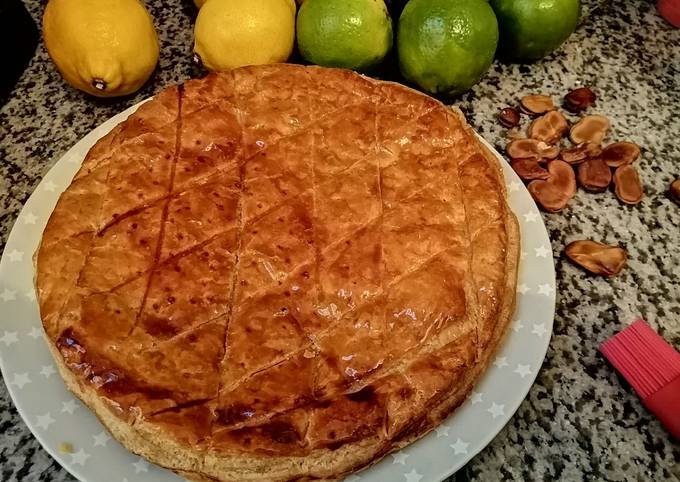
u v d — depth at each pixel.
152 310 0.24
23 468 0.25
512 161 0.34
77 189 0.27
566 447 0.27
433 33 0.32
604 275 0.31
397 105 0.31
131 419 0.23
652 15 0.42
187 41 0.39
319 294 0.25
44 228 0.28
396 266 0.26
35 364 0.25
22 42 0.37
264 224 0.27
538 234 0.30
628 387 0.28
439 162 0.29
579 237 0.32
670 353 0.27
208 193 0.27
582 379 0.28
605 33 0.41
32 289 0.27
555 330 0.29
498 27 0.35
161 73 0.37
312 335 0.24
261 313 0.25
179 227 0.26
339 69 0.32
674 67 0.40
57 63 0.34
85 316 0.24
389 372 0.24
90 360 0.23
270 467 0.23
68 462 0.23
